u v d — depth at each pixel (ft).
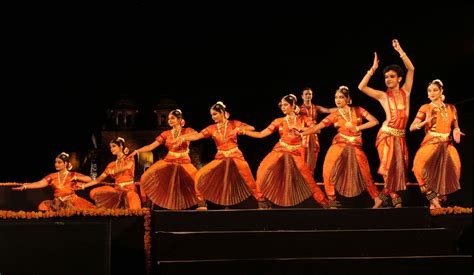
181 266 16.75
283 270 17.11
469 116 25.12
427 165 20.58
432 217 19.86
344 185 20.59
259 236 18.06
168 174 21.66
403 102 20.62
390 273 17.42
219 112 21.34
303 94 24.53
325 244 18.22
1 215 18.38
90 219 19.35
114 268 19.43
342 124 20.97
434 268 17.58
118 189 24.06
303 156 21.72
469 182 24.84
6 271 17.28
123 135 28.12
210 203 24.11
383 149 20.61
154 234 18.86
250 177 21.16
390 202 23.34
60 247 17.63
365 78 20.90
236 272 16.94
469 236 18.70
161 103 28.43
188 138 21.66
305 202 24.21
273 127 21.35
